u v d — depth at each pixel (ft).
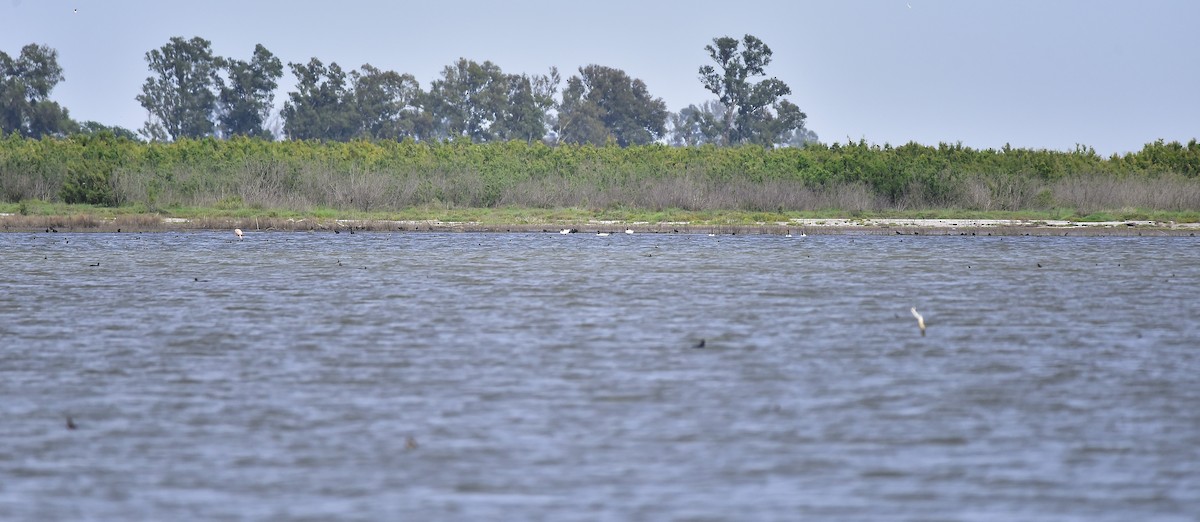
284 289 432.66
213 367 282.97
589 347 309.83
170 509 186.60
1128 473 202.18
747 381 267.39
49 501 189.67
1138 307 386.11
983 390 258.57
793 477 200.44
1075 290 430.61
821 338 323.78
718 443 218.59
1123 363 287.89
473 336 327.06
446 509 186.60
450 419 234.38
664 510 185.88
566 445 217.56
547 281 458.09
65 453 212.64
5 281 455.63
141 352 302.25
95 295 414.62
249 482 198.29
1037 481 198.29
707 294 417.90
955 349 306.96
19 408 242.78
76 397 252.42
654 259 549.13
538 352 302.25
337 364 286.46
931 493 192.95
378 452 213.66
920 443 218.59
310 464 207.21
